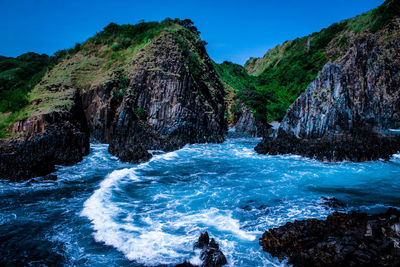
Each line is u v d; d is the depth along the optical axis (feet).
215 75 215.51
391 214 44.42
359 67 149.48
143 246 39.81
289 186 69.51
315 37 370.94
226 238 42.39
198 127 156.35
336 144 104.63
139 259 36.78
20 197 61.31
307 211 52.85
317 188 67.72
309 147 107.65
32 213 52.39
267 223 47.67
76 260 36.81
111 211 52.85
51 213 52.44
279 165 93.66
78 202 58.80
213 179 76.69
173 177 78.79
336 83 119.24
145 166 91.71
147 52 166.40
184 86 154.30
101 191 63.77
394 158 99.50
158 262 35.96
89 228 46.16
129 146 111.45
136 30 209.67
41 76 170.81
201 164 96.27
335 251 33.04
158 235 43.24
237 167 91.56
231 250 38.86
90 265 35.65
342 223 40.57
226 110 210.38
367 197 61.05
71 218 50.19
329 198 59.06
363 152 95.86
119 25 223.92
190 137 144.25
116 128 134.51
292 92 301.63
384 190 65.82
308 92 126.21
